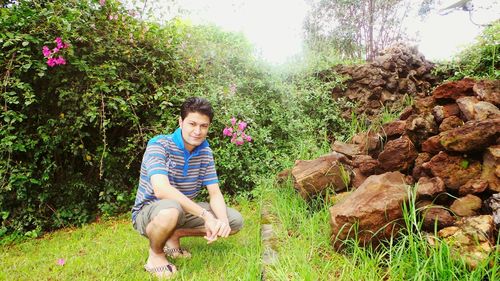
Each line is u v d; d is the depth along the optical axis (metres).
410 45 6.08
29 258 2.90
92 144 4.23
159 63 4.39
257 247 2.53
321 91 5.36
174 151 2.39
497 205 2.05
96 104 3.95
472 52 5.28
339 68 5.68
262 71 5.10
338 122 5.19
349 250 2.30
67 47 3.61
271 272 2.07
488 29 5.05
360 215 2.20
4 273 2.51
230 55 5.18
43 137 3.69
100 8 4.05
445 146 2.35
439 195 2.31
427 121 2.72
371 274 2.00
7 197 3.68
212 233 2.22
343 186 3.03
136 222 2.43
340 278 1.99
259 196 3.85
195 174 2.53
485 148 2.29
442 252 1.90
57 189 4.00
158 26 4.38
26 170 3.69
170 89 4.22
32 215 3.73
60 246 3.22
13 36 3.42
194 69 4.71
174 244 2.60
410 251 2.05
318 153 4.27
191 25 5.72
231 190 4.31
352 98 5.43
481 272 1.79
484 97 2.59
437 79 5.77
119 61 4.14
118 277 2.32
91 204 4.21
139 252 2.77
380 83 5.38
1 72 3.57
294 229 2.82
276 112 4.85
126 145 4.28
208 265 2.45
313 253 2.35
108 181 4.16
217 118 4.31
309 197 3.06
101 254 2.80
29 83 3.74
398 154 2.71
